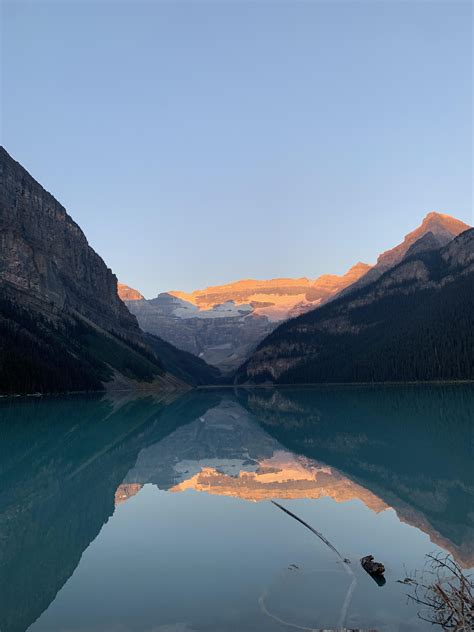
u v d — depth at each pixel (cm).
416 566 1745
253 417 9000
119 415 9031
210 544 2039
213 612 1444
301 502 2684
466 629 1203
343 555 1870
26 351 16375
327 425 6794
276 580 1656
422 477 3216
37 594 1596
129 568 1802
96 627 1386
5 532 2238
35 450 4728
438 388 15888
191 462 4112
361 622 1357
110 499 2838
